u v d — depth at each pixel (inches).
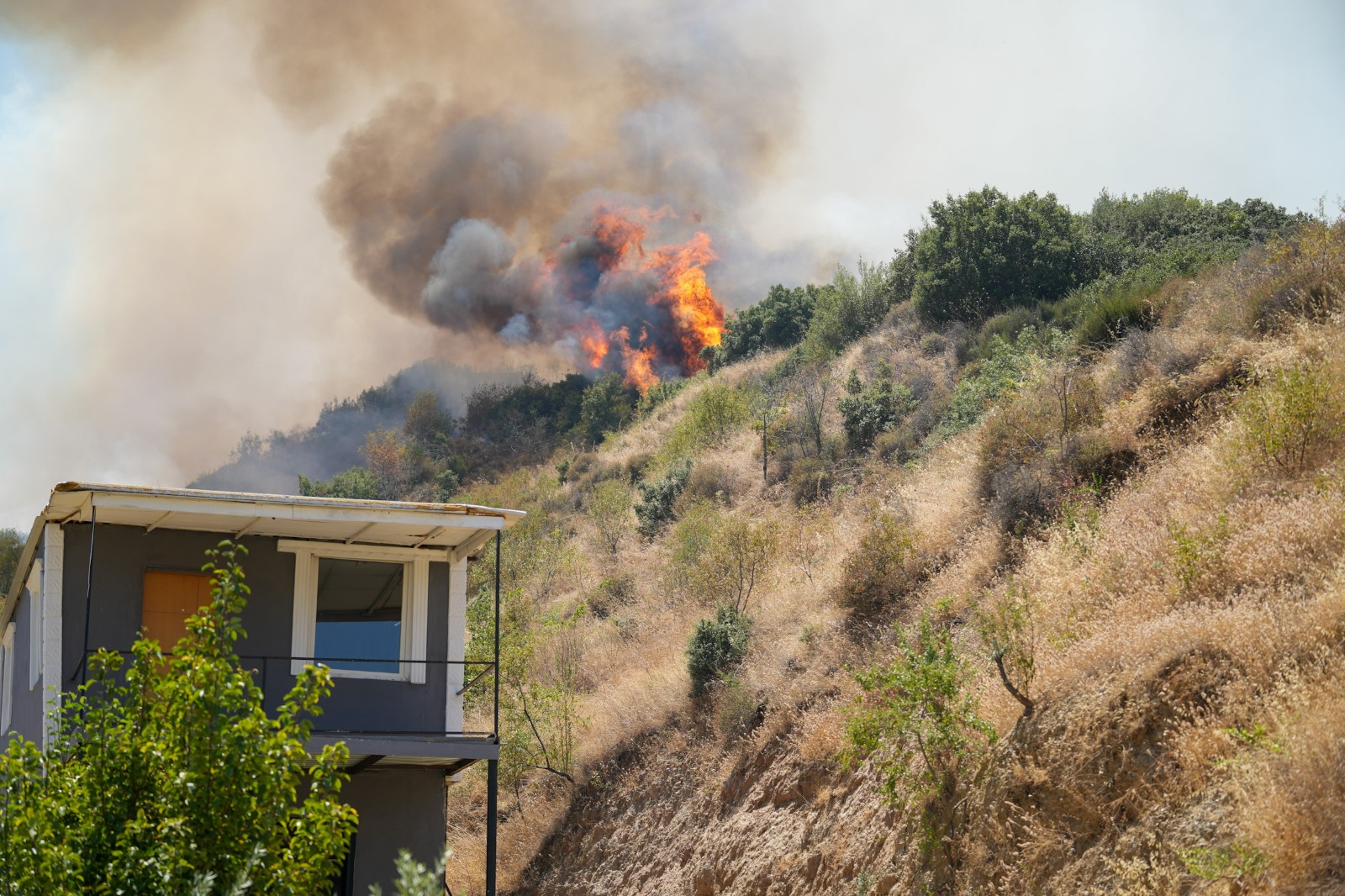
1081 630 448.5
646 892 662.5
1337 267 635.5
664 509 1310.3
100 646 476.4
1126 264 1312.7
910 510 780.0
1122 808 347.6
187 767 271.3
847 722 546.9
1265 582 384.8
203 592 501.7
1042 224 1365.7
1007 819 392.5
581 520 1482.5
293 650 508.4
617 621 1021.8
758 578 898.7
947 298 1387.8
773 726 645.9
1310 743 281.4
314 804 277.3
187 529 502.6
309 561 521.0
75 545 482.3
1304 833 265.4
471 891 776.3
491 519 498.6
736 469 1304.1
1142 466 606.9
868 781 532.4
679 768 721.0
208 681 277.7
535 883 762.8
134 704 290.8
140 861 254.5
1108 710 374.3
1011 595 486.3
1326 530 387.2
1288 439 478.9
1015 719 426.9
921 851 441.1
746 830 603.8
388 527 503.8
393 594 538.9
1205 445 557.6
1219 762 309.0
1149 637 387.5
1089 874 341.7
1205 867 284.4
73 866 254.4
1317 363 529.0
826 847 525.3
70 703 305.0
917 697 444.8
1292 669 324.2
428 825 525.7
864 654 634.8
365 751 466.6
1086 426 668.1
